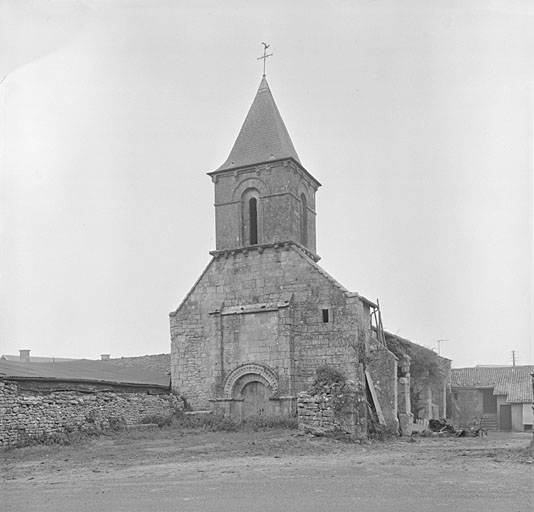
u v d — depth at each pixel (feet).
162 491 31.63
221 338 87.45
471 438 82.74
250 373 84.43
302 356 82.53
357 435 65.00
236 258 89.66
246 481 34.60
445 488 31.42
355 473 37.55
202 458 46.65
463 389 147.84
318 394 65.98
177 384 89.10
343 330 81.00
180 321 90.94
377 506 26.91
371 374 83.20
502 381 147.13
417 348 110.01
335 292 82.38
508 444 64.75
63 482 35.35
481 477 35.19
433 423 100.42
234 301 88.43
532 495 29.27
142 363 107.76
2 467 42.68
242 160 93.71
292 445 55.77
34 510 27.43
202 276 91.30
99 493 31.35
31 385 61.26
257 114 96.68
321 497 29.25
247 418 80.48
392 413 81.30
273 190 89.71
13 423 57.11
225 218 92.07
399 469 39.34
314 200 98.68
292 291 84.94
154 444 57.21
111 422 72.08
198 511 26.45
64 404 64.69
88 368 91.45
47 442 58.44
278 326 83.76
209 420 80.69
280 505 27.45
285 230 87.97
